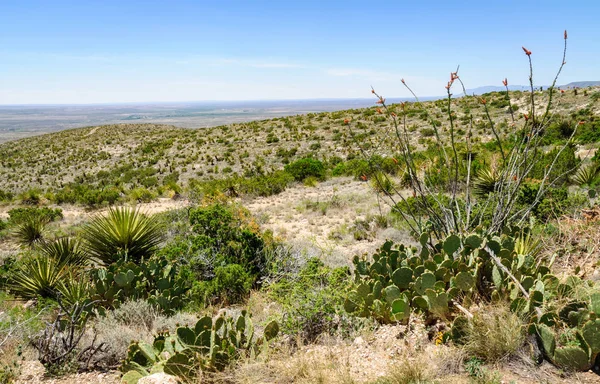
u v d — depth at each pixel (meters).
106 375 3.69
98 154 54.72
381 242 9.62
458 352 2.98
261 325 4.12
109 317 4.80
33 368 3.80
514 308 3.21
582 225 5.48
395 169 15.98
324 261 7.15
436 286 3.76
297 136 43.91
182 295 5.79
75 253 7.76
